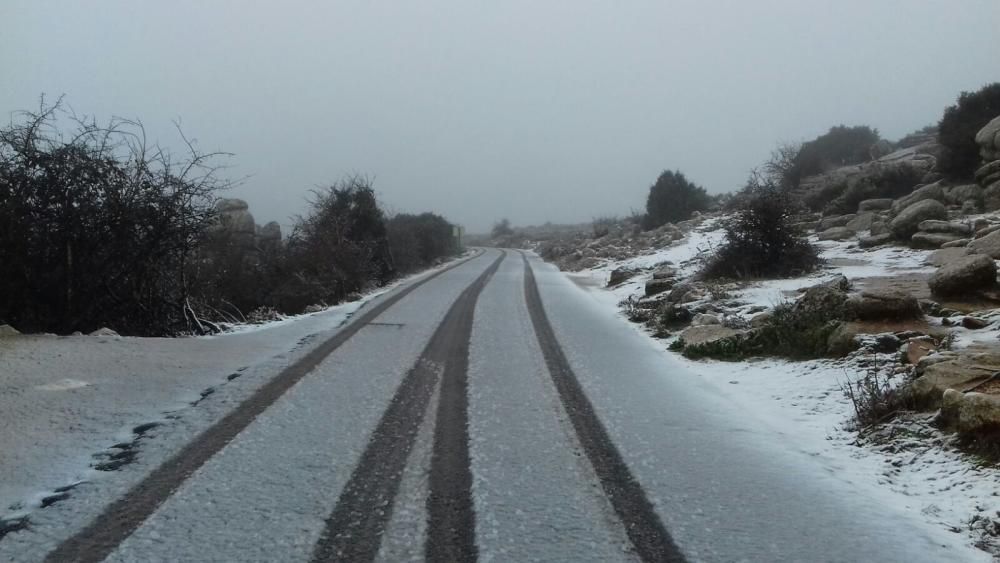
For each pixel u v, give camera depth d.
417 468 5.68
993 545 4.47
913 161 27.88
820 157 39.91
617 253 36.50
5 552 4.18
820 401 7.82
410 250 33.56
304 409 7.36
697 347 10.74
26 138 11.35
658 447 6.34
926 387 6.67
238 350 10.54
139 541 4.32
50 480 5.33
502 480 5.45
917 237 17.70
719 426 7.09
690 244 31.27
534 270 33.22
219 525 4.56
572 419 7.17
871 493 5.38
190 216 13.06
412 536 4.45
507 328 13.36
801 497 5.25
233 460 5.78
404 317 14.86
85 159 11.76
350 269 23.08
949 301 10.70
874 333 9.36
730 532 4.61
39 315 11.60
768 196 18.39
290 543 4.32
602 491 5.27
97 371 8.45
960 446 5.82
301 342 11.55
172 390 7.96
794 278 16.94
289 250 23.78
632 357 10.73
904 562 4.24
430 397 7.98
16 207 11.00
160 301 13.31
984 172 20.83
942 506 5.07
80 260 11.89
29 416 6.70
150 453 5.93
